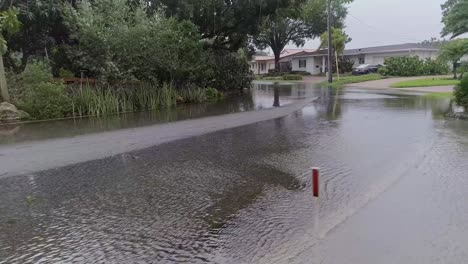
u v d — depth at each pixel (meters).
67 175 7.01
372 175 6.58
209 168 7.37
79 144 9.65
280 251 4.00
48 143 9.77
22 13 16.59
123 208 5.34
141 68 18.62
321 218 4.82
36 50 19.86
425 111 14.88
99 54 17.41
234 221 4.82
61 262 3.86
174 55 19.78
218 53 27.19
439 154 7.87
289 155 8.24
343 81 36.75
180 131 11.47
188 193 5.93
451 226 4.44
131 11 19.89
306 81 44.31
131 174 7.03
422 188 5.80
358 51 57.06
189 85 21.31
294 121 13.19
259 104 19.19
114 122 13.40
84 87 16.23
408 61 43.81
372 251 3.92
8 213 5.23
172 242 4.27
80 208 5.37
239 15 24.66
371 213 4.90
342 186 6.04
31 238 4.43
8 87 14.81
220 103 20.06
